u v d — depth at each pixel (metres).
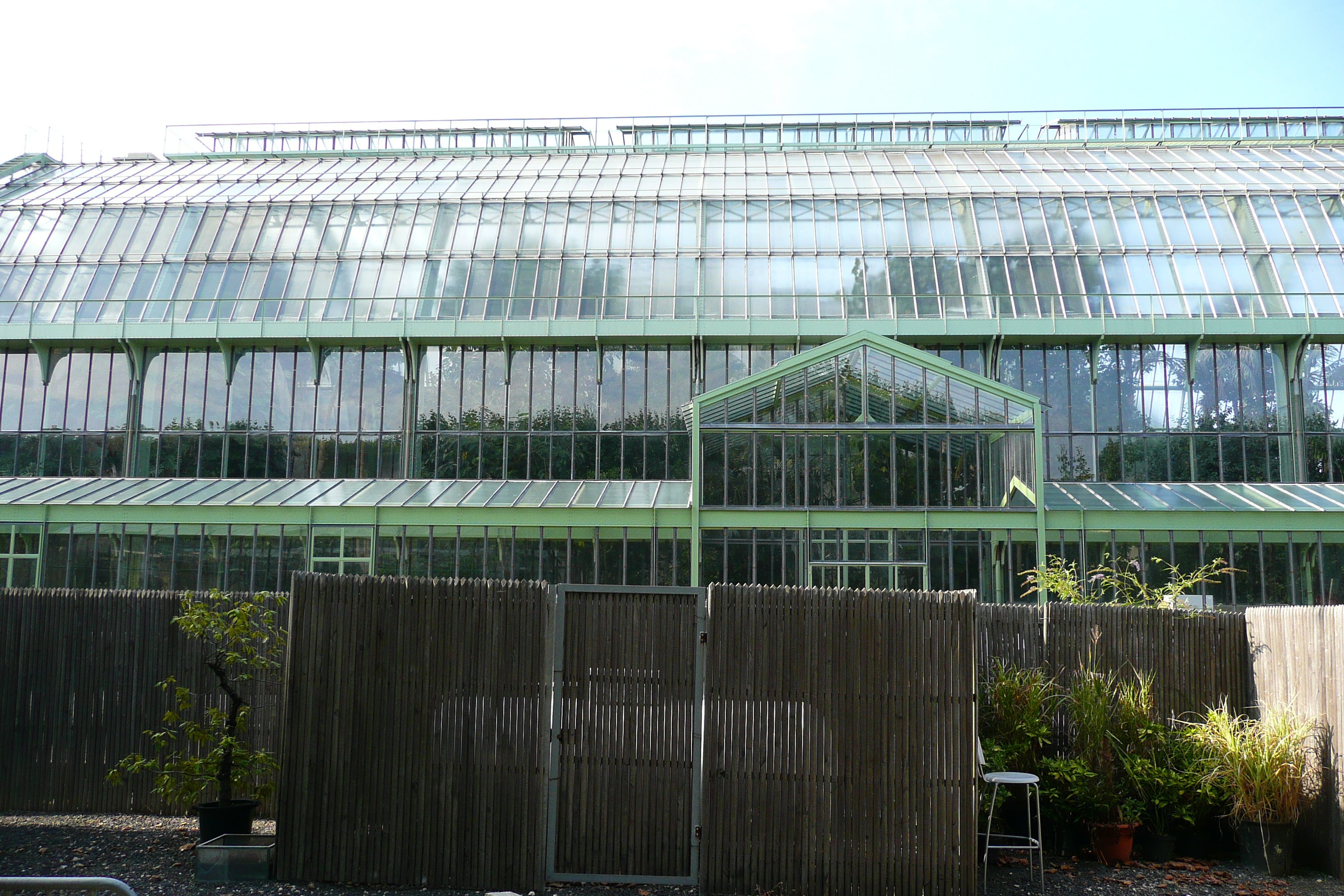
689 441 38.09
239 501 34.84
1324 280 38.72
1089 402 37.72
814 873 11.31
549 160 49.38
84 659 14.52
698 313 39.06
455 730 11.64
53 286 40.94
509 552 33.84
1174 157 46.72
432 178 46.19
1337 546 32.03
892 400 32.09
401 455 38.56
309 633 11.84
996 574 31.41
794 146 50.50
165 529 34.41
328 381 39.22
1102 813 12.99
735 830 11.40
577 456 38.31
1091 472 37.28
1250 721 13.47
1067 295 38.84
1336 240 39.88
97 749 14.36
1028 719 13.33
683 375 38.66
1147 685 13.77
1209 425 37.50
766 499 32.06
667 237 41.34
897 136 52.84
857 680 11.52
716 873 11.34
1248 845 12.66
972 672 11.49
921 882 11.26
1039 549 31.12
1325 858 12.45
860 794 11.38
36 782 14.36
